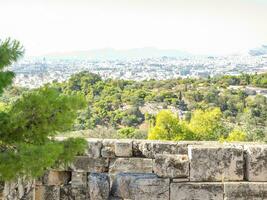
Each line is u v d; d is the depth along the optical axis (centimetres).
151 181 1061
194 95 9094
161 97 8700
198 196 1056
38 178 1333
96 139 1450
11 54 1026
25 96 1001
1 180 1006
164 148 1412
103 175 1097
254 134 4522
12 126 966
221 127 4112
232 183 1058
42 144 1006
